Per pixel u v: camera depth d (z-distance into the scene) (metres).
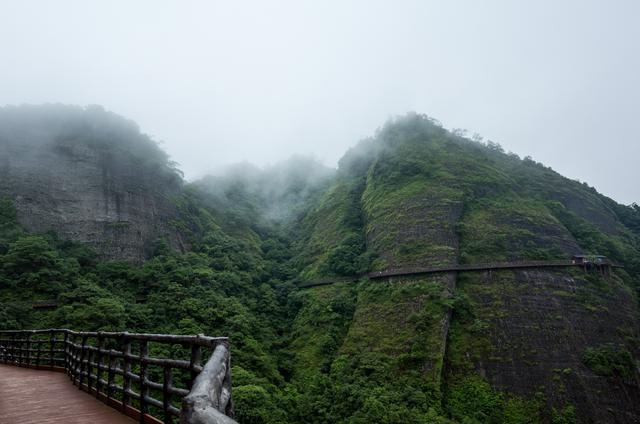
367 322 59.62
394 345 53.75
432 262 65.19
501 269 62.94
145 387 8.48
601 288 61.56
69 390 13.78
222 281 71.75
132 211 80.94
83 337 14.22
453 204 75.31
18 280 53.81
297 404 44.41
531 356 51.53
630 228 102.81
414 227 72.81
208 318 57.88
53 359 19.78
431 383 47.41
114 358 11.09
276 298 76.25
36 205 72.25
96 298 53.25
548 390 48.06
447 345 53.50
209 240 88.00
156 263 69.81
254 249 95.19
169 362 7.31
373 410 39.31
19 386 14.80
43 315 49.88
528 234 69.75
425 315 55.62
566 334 54.03
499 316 56.47
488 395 47.81
